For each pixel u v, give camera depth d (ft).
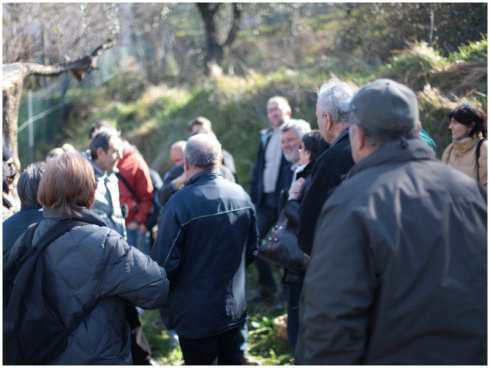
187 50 41.63
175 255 9.36
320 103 8.20
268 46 37.52
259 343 13.29
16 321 6.47
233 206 9.67
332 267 5.26
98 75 41.50
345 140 7.66
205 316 9.50
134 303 6.95
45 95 34.78
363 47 23.81
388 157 5.63
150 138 30.37
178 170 14.64
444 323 5.19
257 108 25.75
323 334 5.25
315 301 5.32
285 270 10.04
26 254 6.63
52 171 6.72
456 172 5.72
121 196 15.17
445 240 5.29
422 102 16.89
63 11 18.90
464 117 11.08
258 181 16.24
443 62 18.08
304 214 7.82
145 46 44.04
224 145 25.75
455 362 5.17
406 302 5.19
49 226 6.69
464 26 19.61
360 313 5.19
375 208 5.30
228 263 9.64
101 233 6.75
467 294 5.25
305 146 9.92
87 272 6.59
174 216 9.38
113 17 20.88
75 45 19.69
